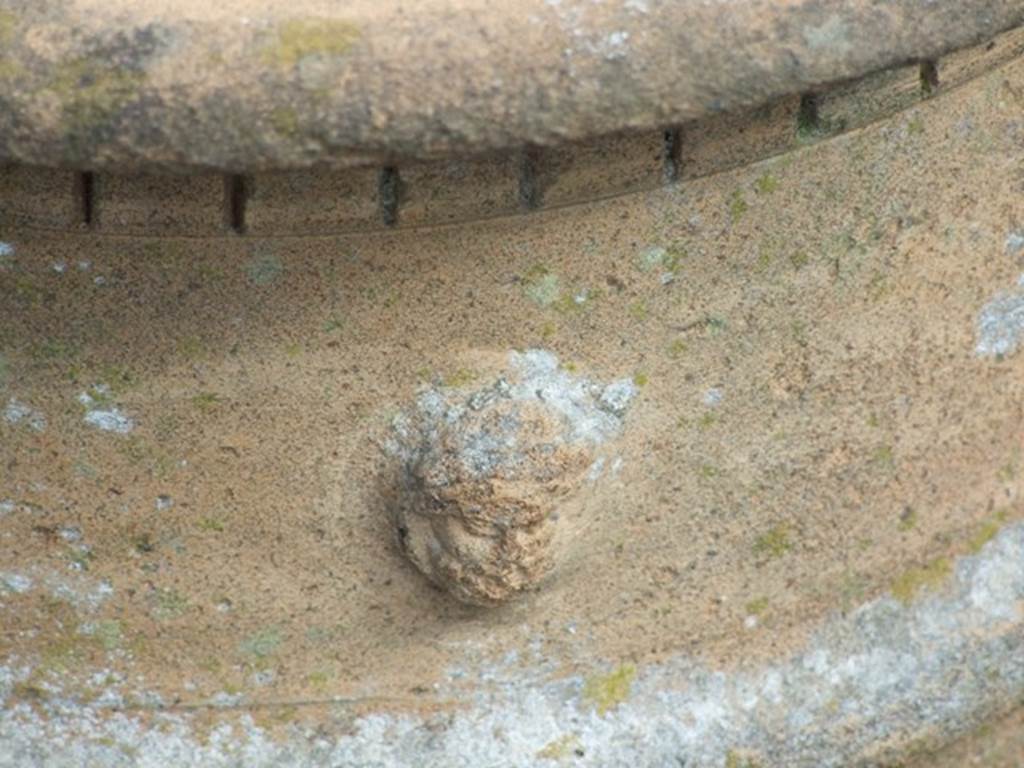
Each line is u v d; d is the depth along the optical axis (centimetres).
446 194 138
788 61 131
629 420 147
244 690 152
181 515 146
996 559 162
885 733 159
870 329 150
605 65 130
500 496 143
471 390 144
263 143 129
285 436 144
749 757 157
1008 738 167
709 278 144
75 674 151
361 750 153
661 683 156
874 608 160
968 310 152
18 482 145
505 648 154
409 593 150
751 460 151
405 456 145
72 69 128
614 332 144
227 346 141
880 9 132
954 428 156
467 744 154
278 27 129
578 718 155
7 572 148
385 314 141
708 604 156
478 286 141
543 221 140
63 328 140
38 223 137
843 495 155
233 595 149
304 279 140
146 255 138
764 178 142
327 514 147
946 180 147
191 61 128
